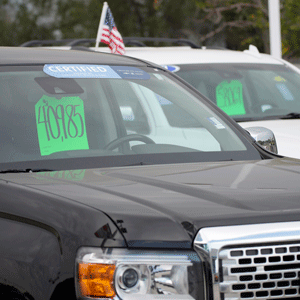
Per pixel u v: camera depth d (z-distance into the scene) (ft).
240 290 23.95
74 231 24.41
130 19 300.40
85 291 23.68
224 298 23.89
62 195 26.45
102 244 23.75
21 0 319.88
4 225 27.22
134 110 41.37
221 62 75.46
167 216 24.27
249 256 24.06
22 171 31.76
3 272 26.43
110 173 30.58
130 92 40.37
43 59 38.52
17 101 35.76
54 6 316.40
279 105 72.64
